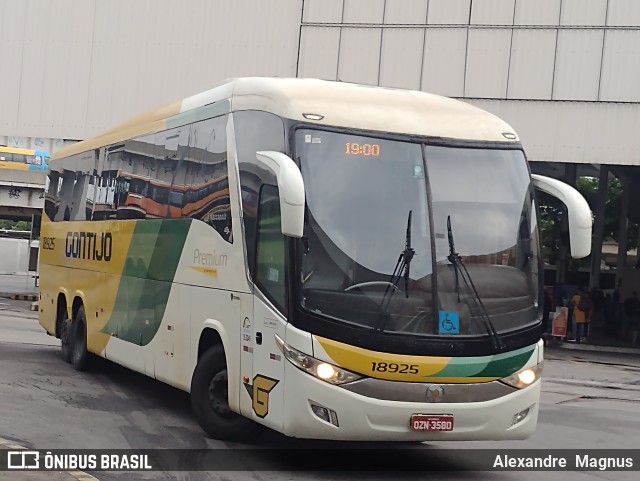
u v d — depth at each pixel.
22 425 10.17
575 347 31.56
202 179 10.45
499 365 8.43
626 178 37.84
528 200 9.01
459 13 30.67
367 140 8.70
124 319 12.74
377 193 8.55
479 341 8.38
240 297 9.25
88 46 35.41
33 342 19.39
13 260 65.06
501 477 9.12
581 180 41.47
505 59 30.31
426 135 8.90
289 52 32.50
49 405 11.57
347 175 8.55
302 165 8.48
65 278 15.86
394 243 8.42
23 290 43.59
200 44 33.91
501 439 8.52
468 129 9.10
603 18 29.56
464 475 9.13
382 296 8.26
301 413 8.16
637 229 38.62
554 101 29.89
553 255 37.34
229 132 9.81
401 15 31.19
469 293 8.47
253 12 32.97
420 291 8.34
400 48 31.20
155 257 11.69
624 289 38.47
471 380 8.34
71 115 35.50
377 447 10.36
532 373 8.65
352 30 31.69
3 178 47.84
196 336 10.32
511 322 8.56
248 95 9.60
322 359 8.11
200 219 10.40
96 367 14.88
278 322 8.44
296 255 8.29
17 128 35.91
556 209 37.25
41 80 35.81
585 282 38.50
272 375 8.53
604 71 29.56
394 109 9.02
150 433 10.20
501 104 30.31
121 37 35.00
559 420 13.43
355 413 8.08
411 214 8.54
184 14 34.22
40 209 50.00
